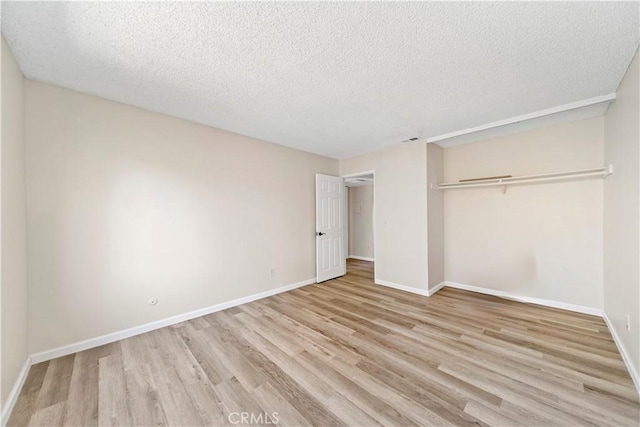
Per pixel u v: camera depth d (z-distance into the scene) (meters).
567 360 1.99
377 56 1.74
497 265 3.56
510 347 2.20
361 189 6.84
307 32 1.50
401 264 3.96
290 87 2.15
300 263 4.17
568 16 1.38
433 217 3.80
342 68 1.88
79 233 2.21
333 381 1.79
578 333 2.43
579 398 1.59
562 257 3.06
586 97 2.38
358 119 2.88
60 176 2.12
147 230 2.59
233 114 2.72
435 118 2.87
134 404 1.60
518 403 1.56
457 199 3.95
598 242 2.84
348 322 2.77
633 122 1.80
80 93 2.22
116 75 1.95
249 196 3.48
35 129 2.01
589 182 2.89
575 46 1.64
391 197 4.08
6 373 1.53
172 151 2.76
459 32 1.51
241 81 2.05
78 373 1.90
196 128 2.95
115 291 2.40
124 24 1.42
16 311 1.72
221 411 1.54
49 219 2.07
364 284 4.29
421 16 1.38
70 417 1.50
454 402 1.58
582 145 2.90
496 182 3.31
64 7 1.29
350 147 4.07
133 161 2.50
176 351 2.20
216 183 3.13
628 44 1.62
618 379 1.76
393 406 1.55
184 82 2.06
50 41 1.56
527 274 3.31
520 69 1.91
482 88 2.20
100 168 2.32
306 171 4.30
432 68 1.89
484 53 1.72
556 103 2.52
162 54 1.70
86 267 2.25
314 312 3.06
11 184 1.67
